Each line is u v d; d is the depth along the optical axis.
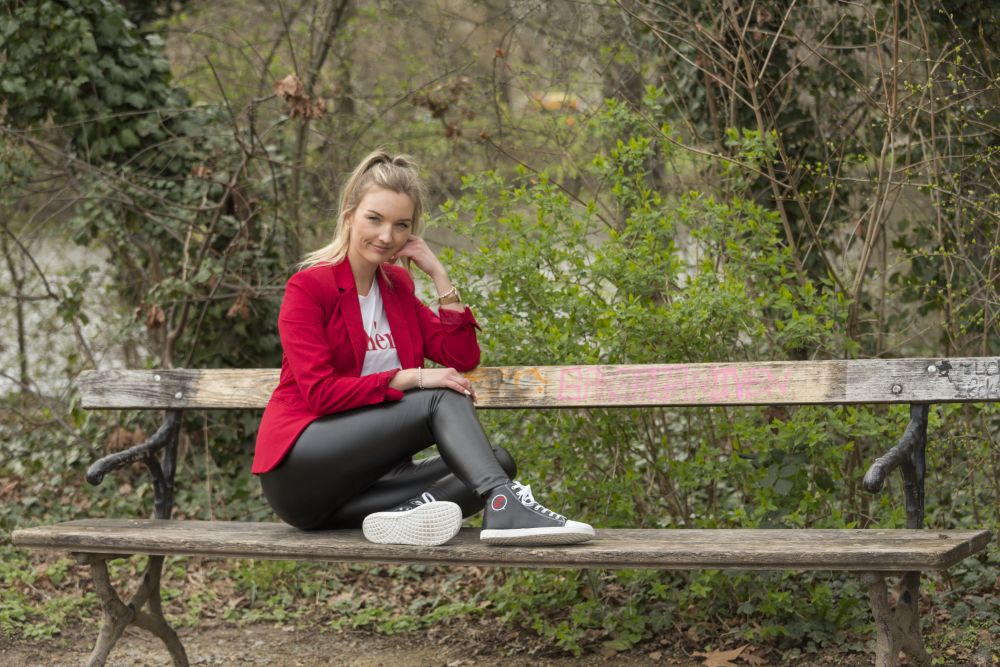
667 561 2.77
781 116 4.96
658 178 5.33
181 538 3.12
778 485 3.64
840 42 4.92
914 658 3.02
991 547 4.11
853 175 5.07
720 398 3.32
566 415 3.92
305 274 3.23
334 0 6.91
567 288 4.07
